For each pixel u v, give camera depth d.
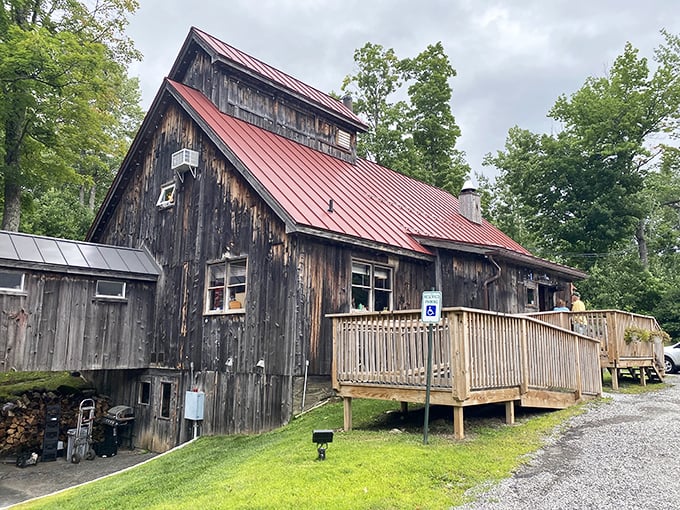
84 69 17.16
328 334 11.18
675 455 6.81
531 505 5.16
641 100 28.34
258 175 11.62
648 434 7.85
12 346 11.05
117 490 7.65
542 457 6.73
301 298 10.69
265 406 10.70
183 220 13.74
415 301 13.57
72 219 26.72
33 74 16.22
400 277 13.25
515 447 7.10
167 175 14.75
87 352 12.36
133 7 19.92
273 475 6.13
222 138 12.70
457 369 7.34
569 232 29.28
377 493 5.36
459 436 7.47
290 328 10.49
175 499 6.09
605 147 28.39
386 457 6.43
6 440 12.87
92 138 19.62
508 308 16.73
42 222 25.69
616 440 7.52
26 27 17.89
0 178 17.86
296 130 16.73
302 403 10.46
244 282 11.91
